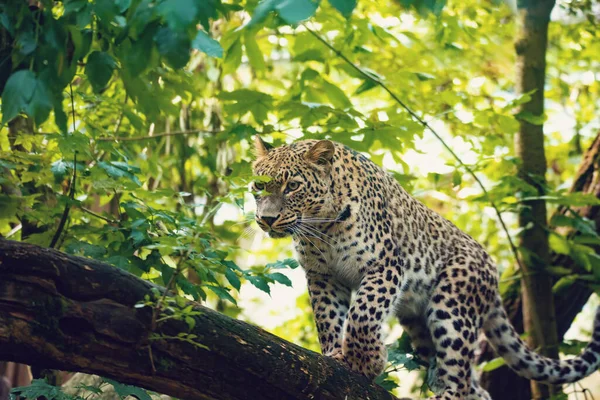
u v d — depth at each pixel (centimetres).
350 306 835
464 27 1163
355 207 816
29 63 584
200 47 501
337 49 1070
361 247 816
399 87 1105
